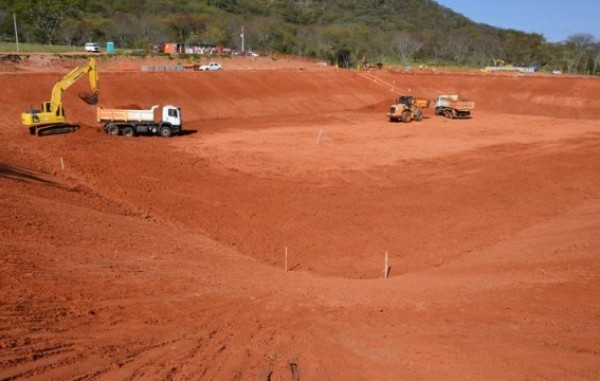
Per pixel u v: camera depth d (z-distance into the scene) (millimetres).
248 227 20672
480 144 39406
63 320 9430
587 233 18281
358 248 18906
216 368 8344
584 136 43562
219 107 51438
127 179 25953
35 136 34062
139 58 65438
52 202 17984
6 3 89000
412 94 66688
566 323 10789
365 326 10719
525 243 18297
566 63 103625
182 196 24000
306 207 23344
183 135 39844
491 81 69250
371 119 52625
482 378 8164
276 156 33438
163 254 15125
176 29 101875
